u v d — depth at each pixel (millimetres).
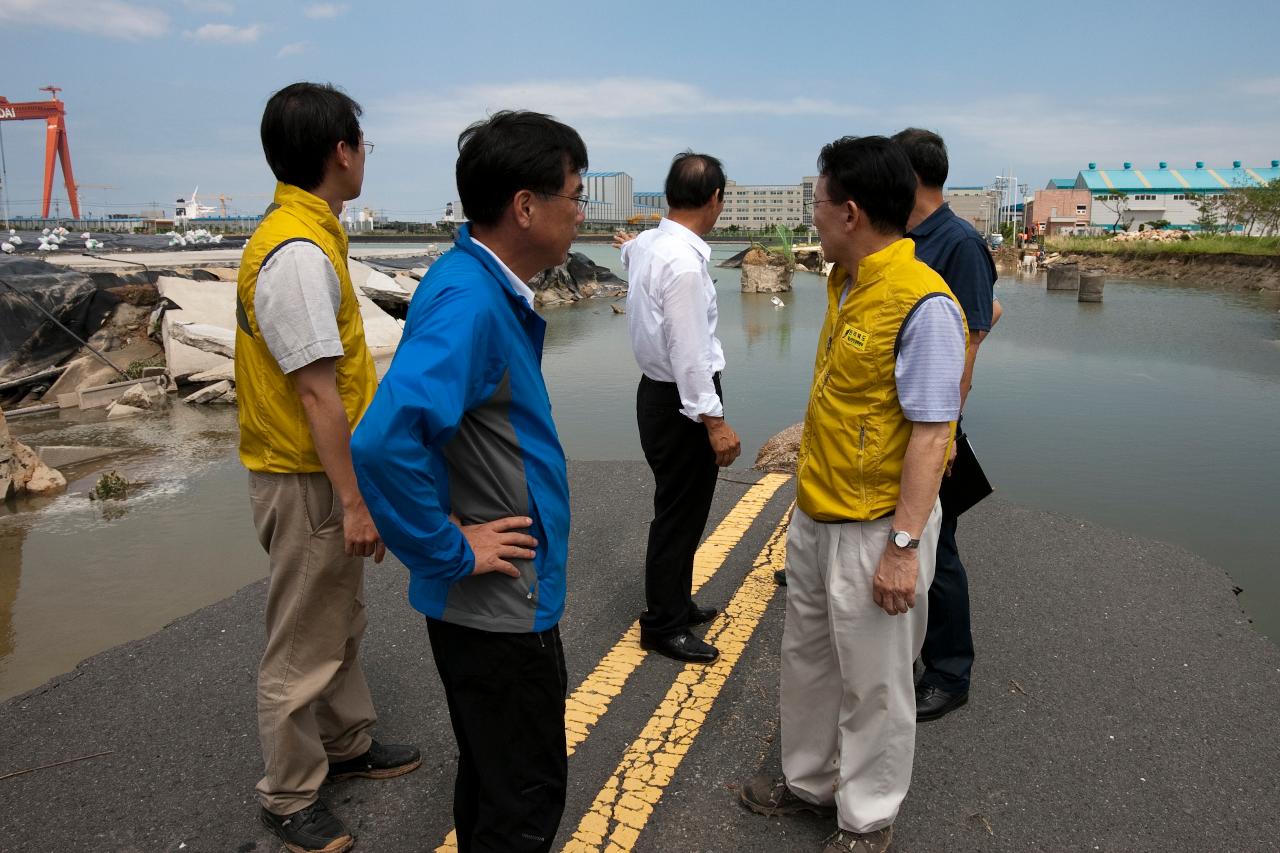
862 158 1982
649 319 3053
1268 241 37719
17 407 10539
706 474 3234
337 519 2223
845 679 2166
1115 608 3738
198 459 8273
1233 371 13883
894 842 2330
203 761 2740
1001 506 5090
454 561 1581
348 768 2619
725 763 2730
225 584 5242
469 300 1580
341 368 2221
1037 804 2484
